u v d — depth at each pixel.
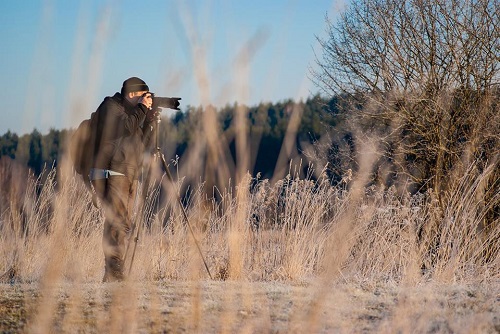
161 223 9.85
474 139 18.77
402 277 10.62
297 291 8.47
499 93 20.19
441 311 7.57
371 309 7.73
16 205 8.95
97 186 10.59
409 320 6.92
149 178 10.17
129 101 10.55
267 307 7.12
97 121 9.76
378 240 11.94
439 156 18.86
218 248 11.54
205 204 7.20
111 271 10.55
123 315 6.21
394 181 17.70
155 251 10.93
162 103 10.67
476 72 20.16
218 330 6.40
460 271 11.38
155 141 10.39
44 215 10.70
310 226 12.03
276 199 12.55
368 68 22.42
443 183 18.69
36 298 7.87
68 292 7.79
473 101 20.36
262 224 12.51
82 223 11.67
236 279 10.98
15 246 11.24
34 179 8.13
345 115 21.16
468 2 20.77
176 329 6.36
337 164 14.24
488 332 6.68
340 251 5.83
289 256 11.81
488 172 15.18
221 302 7.70
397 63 21.88
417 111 21.38
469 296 8.74
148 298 8.09
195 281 6.32
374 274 10.88
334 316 7.15
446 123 20.48
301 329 6.25
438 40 21.23
